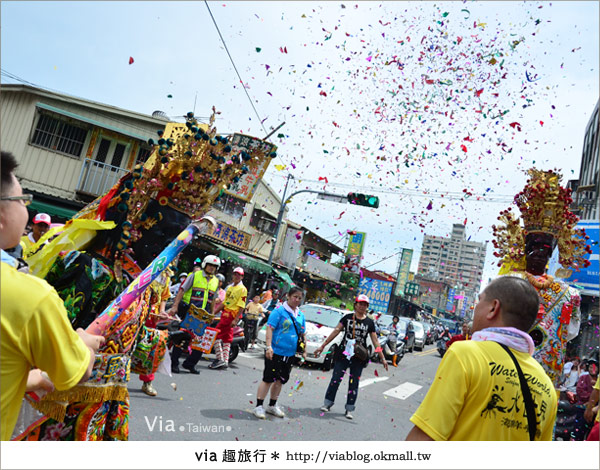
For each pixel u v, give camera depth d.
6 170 1.41
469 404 1.68
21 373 1.32
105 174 15.77
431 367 16.23
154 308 2.60
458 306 81.31
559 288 3.48
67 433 1.95
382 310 28.06
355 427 5.91
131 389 5.47
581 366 8.83
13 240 1.43
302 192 15.90
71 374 1.39
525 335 1.80
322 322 11.54
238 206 20.91
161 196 2.28
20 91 14.52
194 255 17.98
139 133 16.12
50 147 15.02
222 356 8.13
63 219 15.25
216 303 7.95
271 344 5.57
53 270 2.04
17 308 1.28
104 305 2.12
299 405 6.59
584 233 3.58
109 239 2.17
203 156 2.29
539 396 1.73
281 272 24.56
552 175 3.64
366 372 11.51
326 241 31.12
